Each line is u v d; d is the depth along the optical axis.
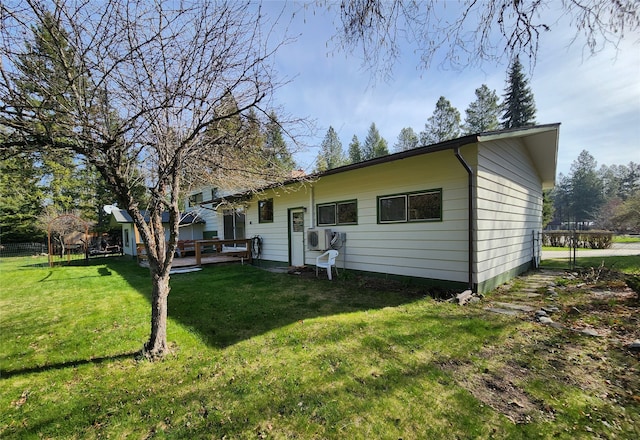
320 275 7.87
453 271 5.79
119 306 5.30
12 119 2.30
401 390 2.47
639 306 4.48
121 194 2.91
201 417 2.20
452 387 2.50
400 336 3.57
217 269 9.28
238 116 3.03
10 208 20.08
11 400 2.47
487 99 26.09
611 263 9.09
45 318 4.71
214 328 4.04
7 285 7.66
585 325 3.84
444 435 1.97
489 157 5.99
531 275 7.89
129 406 2.35
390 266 6.85
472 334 3.60
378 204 7.06
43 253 19.77
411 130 35.59
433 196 6.05
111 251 19.86
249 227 11.39
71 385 2.69
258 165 3.80
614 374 2.65
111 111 2.75
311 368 2.87
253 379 2.70
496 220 6.33
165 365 3.01
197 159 3.14
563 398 2.33
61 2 2.31
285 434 2.02
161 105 2.57
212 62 2.76
